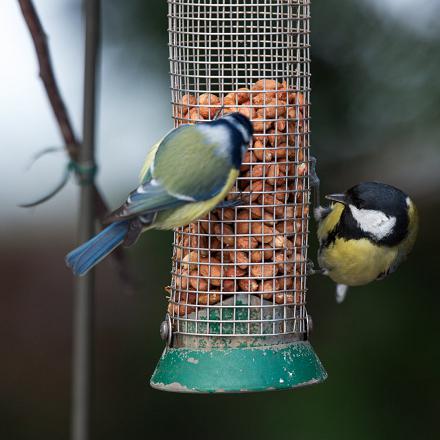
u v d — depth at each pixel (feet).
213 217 30.45
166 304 40.29
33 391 50.62
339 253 34.58
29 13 22.45
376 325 39.09
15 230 58.39
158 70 37.91
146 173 27.53
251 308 30.07
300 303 30.71
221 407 42.11
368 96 37.35
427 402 38.65
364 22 37.11
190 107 31.04
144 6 37.35
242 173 30.55
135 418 43.50
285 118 31.01
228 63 31.42
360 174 38.47
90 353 21.61
